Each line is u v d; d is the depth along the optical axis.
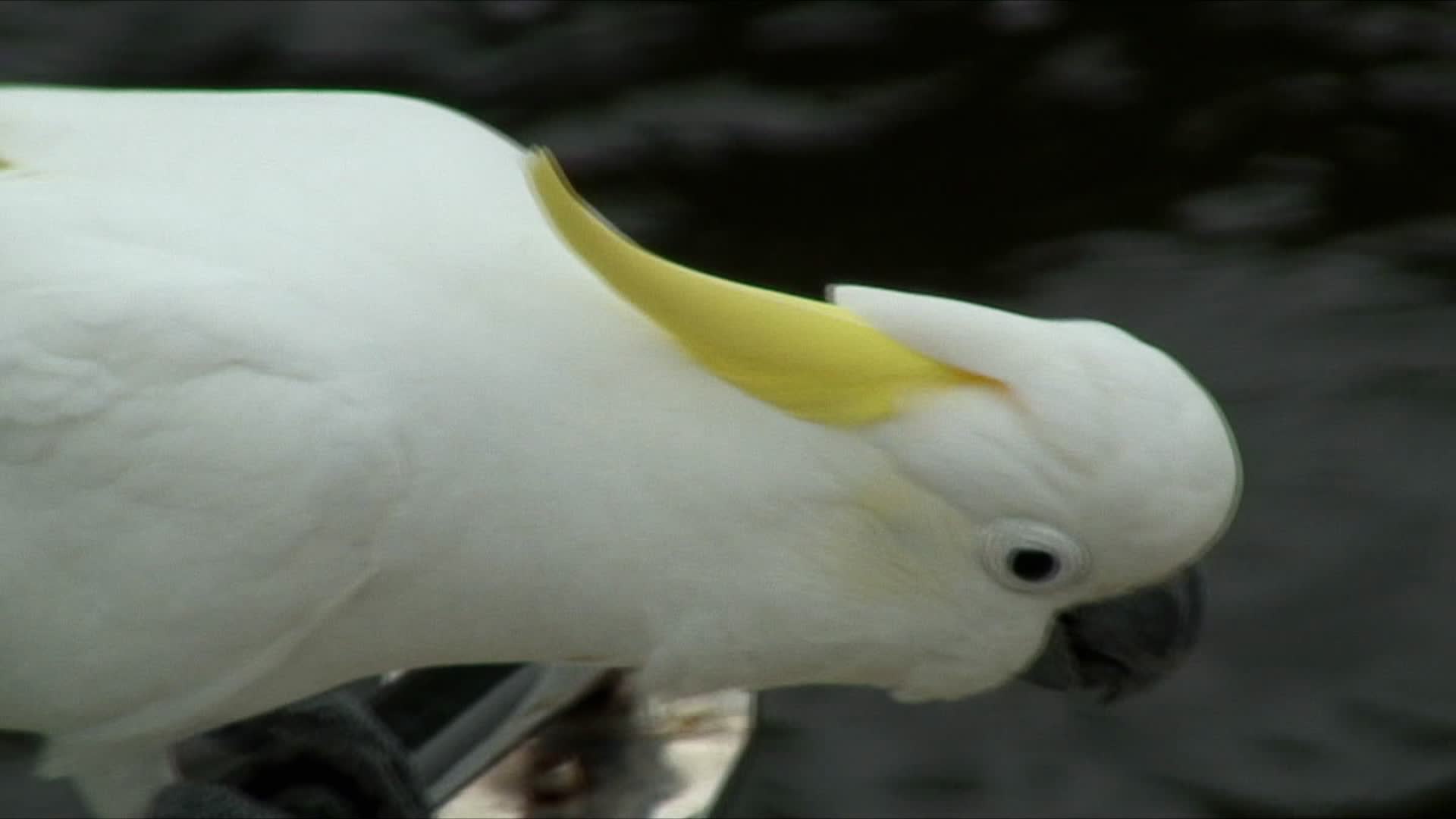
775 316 7.26
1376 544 12.37
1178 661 7.64
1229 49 15.36
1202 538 7.17
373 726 9.09
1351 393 13.06
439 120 8.39
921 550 7.43
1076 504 7.11
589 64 15.20
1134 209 14.29
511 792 8.82
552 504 7.61
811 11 15.62
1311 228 14.09
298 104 8.41
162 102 8.41
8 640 8.08
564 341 7.58
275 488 7.57
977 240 14.11
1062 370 7.11
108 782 8.71
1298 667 11.88
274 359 7.57
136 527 7.72
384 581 7.82
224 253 7.72
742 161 14.53
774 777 11.41
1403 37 15.38
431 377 7.56
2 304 7.73
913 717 11.77
